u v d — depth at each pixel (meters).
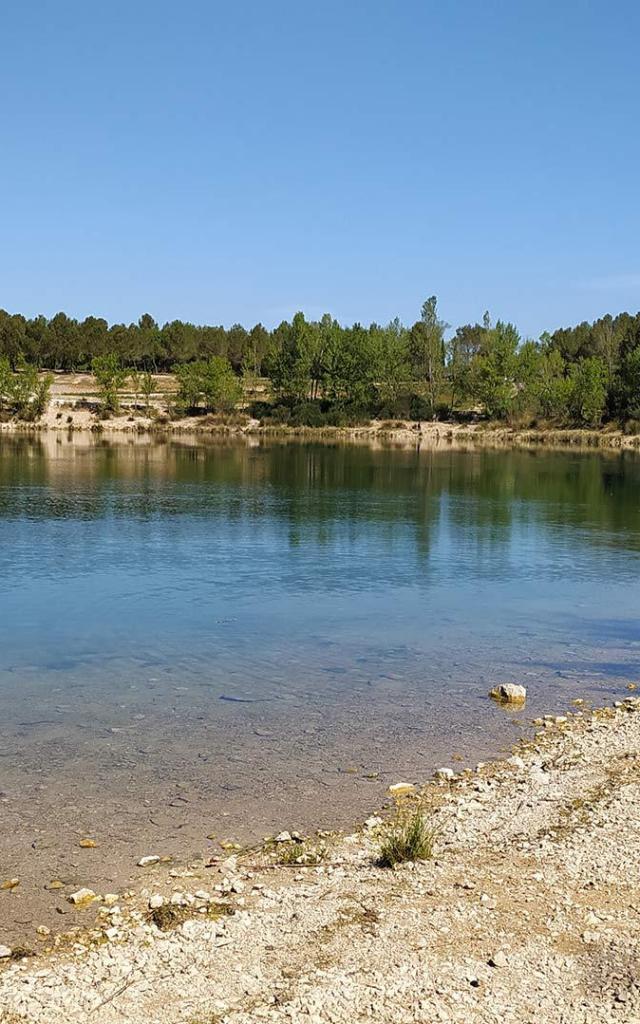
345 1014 7.74
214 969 8.44
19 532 36.78
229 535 37.19
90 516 41.78
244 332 192.50
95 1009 7.84
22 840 11.14
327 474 66.94
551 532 39.91
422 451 97.56
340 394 134.38
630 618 24.38
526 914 9.43
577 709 16.80
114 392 127.69
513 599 26.48
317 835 11.47
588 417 122.38
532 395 129.62
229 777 13.25
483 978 8.28
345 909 9.55
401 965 8.48
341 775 13.41
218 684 17.89
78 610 23.98
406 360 138.38
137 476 61.94
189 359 182.25
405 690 17.73
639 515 46.16
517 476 68.56
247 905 9.67
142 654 19.97
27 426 117.81
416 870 10.48
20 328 176.62
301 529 39.19
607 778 13.29
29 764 13.58
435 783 13.17
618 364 134.25
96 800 12.36
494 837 11.39
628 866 10.51
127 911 9.55
